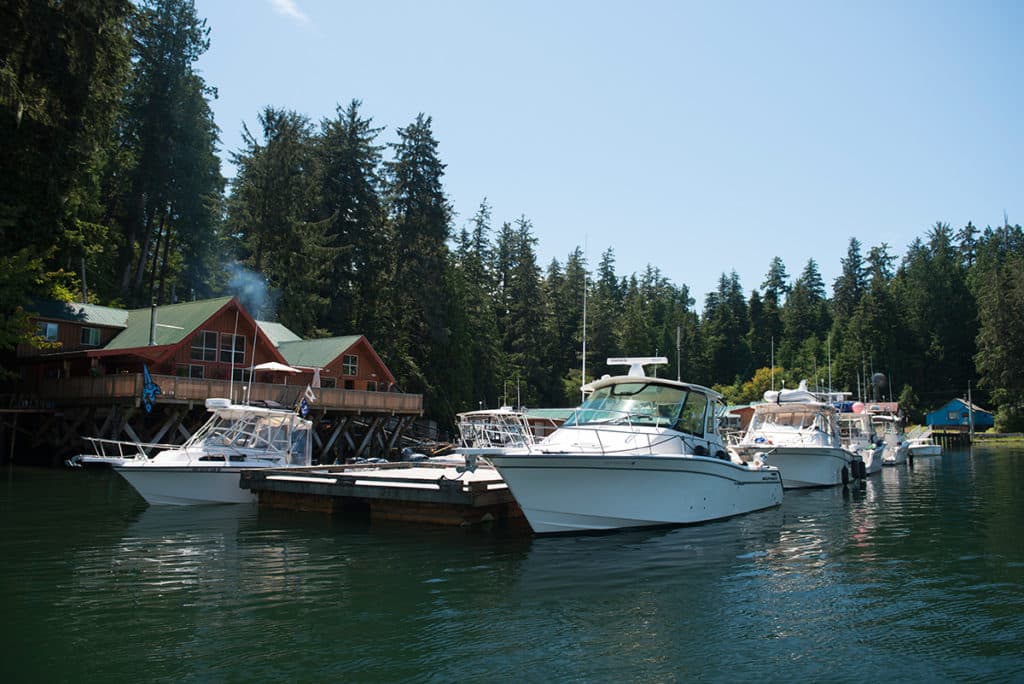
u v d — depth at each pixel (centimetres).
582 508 1284
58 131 2364
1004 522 1542
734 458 1752
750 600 879
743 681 628
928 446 5216
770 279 12462
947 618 806
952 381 8731
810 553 1170
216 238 4741
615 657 684
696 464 1396
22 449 3334
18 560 1093
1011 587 948
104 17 2409
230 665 658
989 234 11681
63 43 2241
